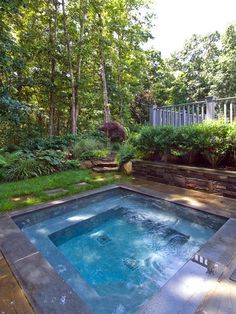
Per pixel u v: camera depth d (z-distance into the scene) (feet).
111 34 33.37
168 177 14.02
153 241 8.07
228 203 10.25
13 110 20.72
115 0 31.32
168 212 10.66
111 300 5.06
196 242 7.68
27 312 4.27
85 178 15.62
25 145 23.56
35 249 6.64
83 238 8.45
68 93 32.94
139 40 37.73
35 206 10.24
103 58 34.45
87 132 30.01
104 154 22.21
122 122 36.91
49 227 8.93
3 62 20.44
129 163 17.25
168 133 14.43
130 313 4.59
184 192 12.19
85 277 6.04
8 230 7.91
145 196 11.91
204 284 4.86
